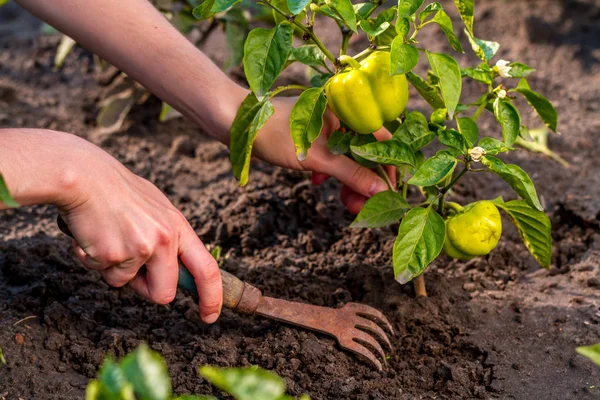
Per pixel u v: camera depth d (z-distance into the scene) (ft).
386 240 5.34
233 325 4.85
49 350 4.63
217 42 7.88
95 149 4.29
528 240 4.75
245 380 3.46
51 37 7.97
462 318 4.98
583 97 6.74
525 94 4.63
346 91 4.39
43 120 6.49
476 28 7.95
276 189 5.76
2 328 4.65
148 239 4.26
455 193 5.82
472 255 4.64
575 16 7.93
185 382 4.54
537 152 6.24
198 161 6.19
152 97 6.59
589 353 3.67
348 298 4.99
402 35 4.26
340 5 4.24
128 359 3.39
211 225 5.55
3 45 7.86
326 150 4.73
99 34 4.68
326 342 4.71
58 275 4.98
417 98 6.70
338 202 5.70
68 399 4.42
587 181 5.97
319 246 5.38
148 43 4.69
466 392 4.61
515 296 5.12
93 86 7.00
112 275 4.37
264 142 4.73
